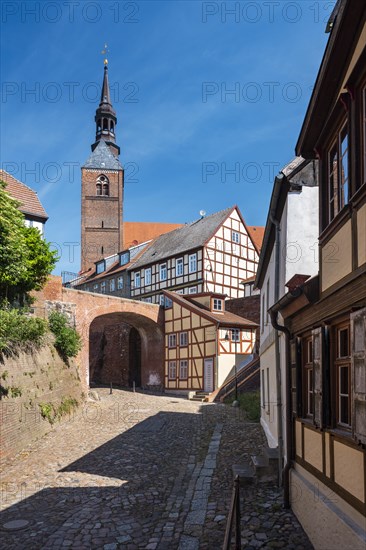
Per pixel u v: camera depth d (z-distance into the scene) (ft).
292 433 24.66
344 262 17.19
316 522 18.76
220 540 20.80
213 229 129.29
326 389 18.42
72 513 26.30
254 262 139.74
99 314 100.83
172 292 119.96
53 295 89.15
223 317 108.68
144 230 204.33
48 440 48.42
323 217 20.93
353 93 16.55
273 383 38.70
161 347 119.34
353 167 16.40
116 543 21.80
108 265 172.65
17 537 22.99
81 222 191.83
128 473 35.12
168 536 22.25
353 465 15.40
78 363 90.33
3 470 36.78
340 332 18.10
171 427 55.88
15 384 45.88
